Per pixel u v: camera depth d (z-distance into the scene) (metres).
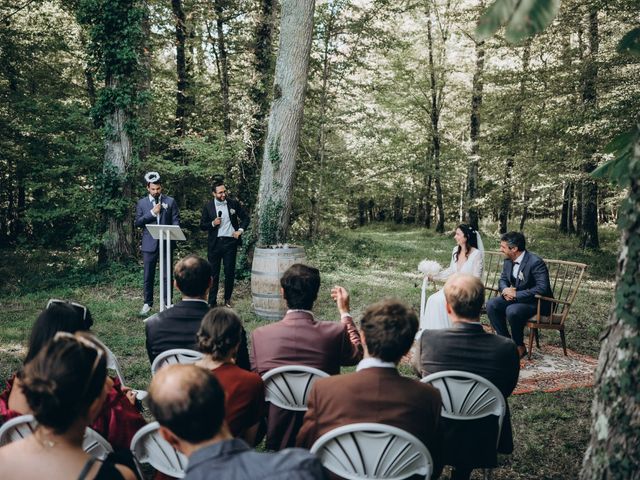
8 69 14.40
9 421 2.15
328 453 2.19
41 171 12.16
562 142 13.35
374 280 10.81
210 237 7.75
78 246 11.82
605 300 9.23
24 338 6.39
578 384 5.13
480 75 17.50
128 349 5.96
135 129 10.73
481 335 2.82
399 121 24.12
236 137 13.23
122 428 2.57
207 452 1.30
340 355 2.98
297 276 2.97
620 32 12.51
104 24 10.29
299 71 9.20
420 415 2.14
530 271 5.86
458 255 6.00
